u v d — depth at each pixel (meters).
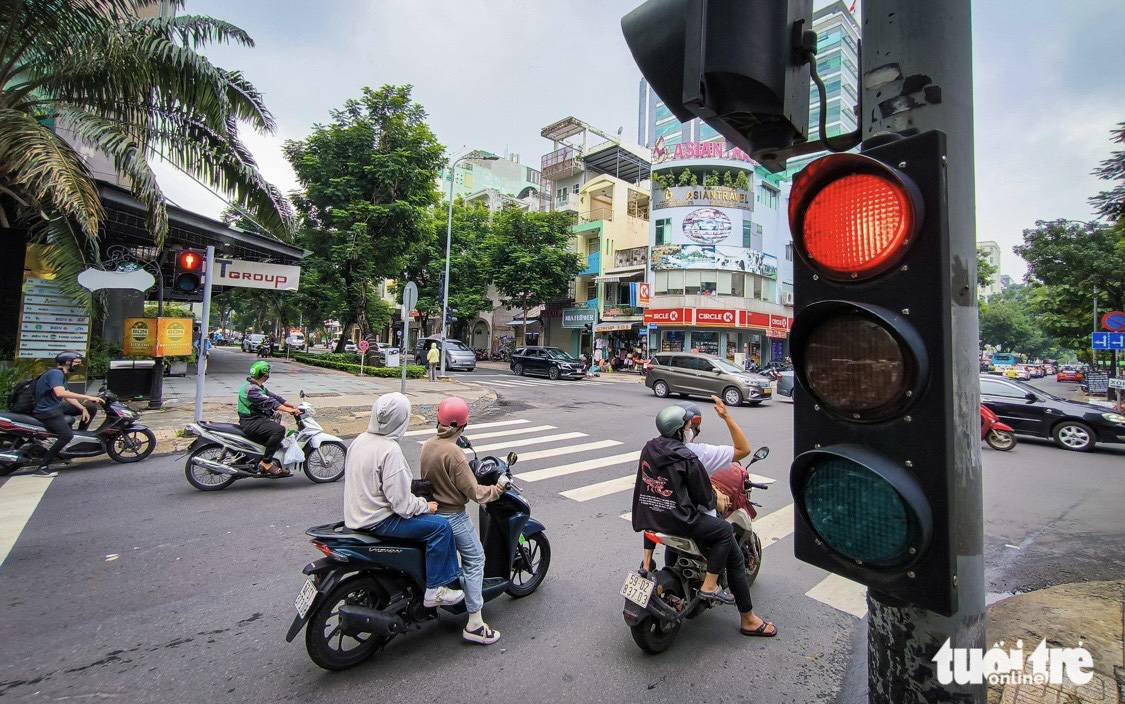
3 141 6.94
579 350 35.88
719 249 28.23
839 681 2.82
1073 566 4.43
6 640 3.04
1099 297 20.39
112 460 7.03
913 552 1.16
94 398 6.68
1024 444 10.29
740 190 28.61
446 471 3.11
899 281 1.22
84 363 10.69
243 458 6.09
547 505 5.67
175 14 8.84
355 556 2.81
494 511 3.52
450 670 2.85
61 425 6.36
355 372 20.50
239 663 2.88
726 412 3.70
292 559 4.18
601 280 33.12
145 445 7.11
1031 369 50.88
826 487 1.32
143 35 8.06
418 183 20.48
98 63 7.93
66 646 3.00
